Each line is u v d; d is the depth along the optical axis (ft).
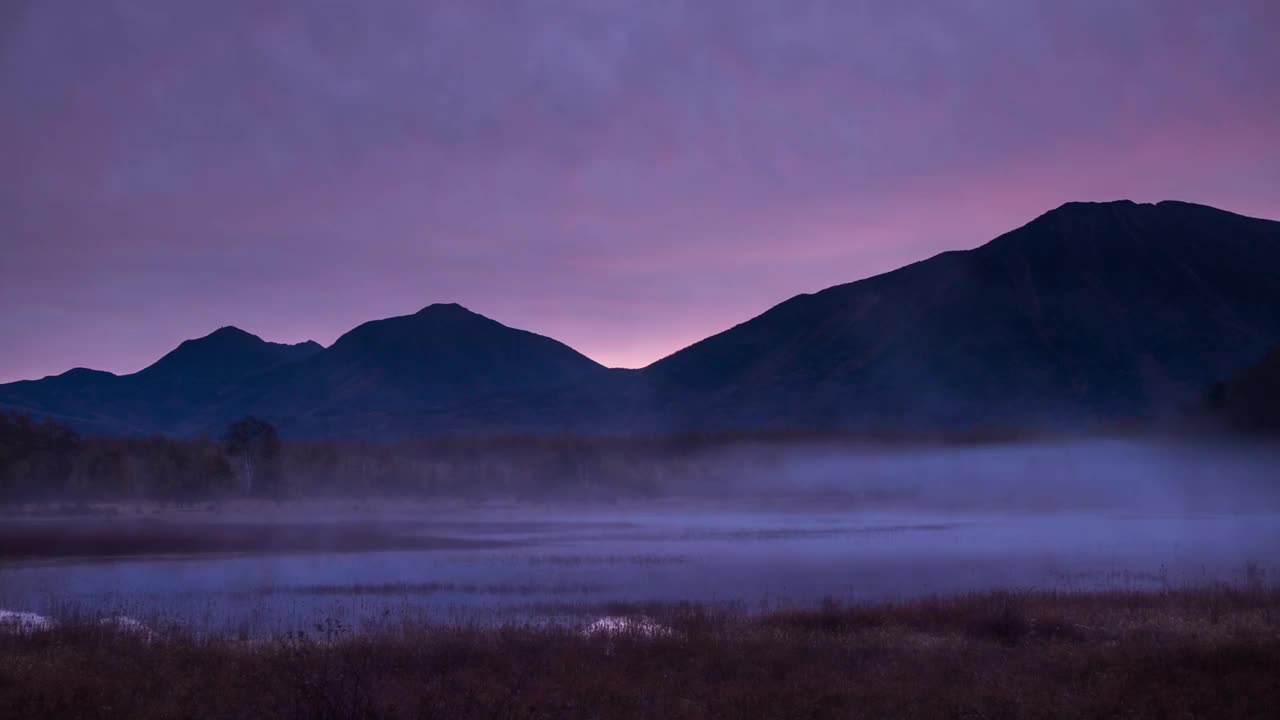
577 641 75.36
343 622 104.63
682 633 80.23
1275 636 70.95
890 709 55.26
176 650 72.33
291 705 54.08
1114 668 63.16
